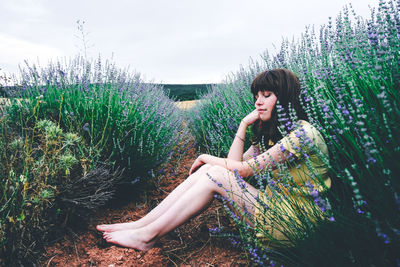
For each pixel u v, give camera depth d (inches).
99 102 106.9
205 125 176.6
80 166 85.0
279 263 56.7
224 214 91.0
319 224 49.6
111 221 90.1
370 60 60.0
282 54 102.7
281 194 58.3
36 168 66.6
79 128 93.4
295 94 68.4
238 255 71.7
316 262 47.4
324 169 60.4
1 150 67.5
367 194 45.4
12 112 97.0
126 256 74.6
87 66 116.5
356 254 42.5
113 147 99.6
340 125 58.1
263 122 75.8
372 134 46.7
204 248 77.0
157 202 104.1
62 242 75.7
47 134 71.9
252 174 73.5
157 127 125.6
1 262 57.8
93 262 71.6
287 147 60.9
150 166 109.3
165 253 76.1
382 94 40.5
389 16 58.4
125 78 129.9
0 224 56.1
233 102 125.2
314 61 84.0
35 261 66.0
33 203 65.1
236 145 80.0
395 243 38.8
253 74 129.1
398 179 41.6
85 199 84.6
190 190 68.5
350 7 67.2
